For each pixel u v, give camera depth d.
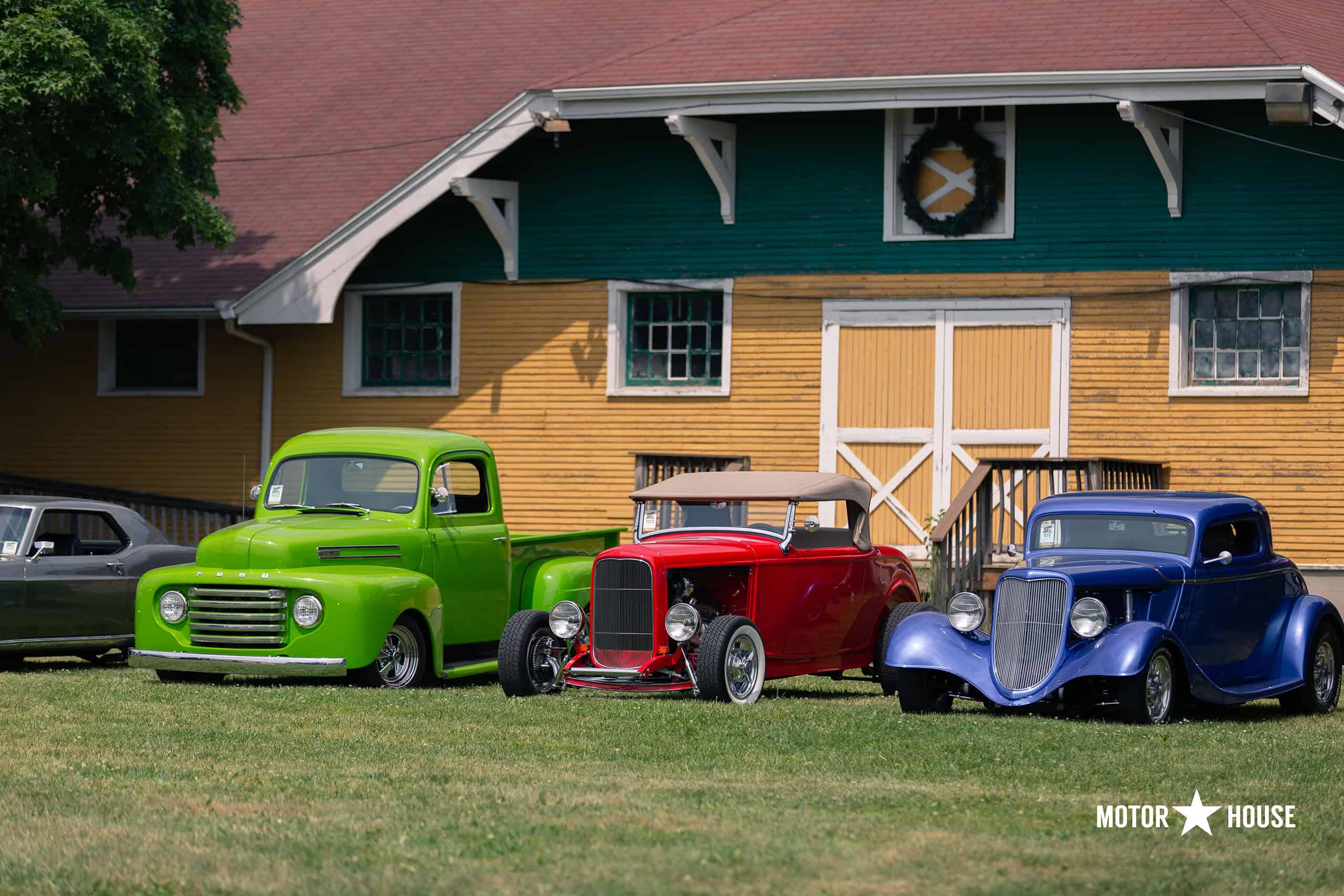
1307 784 12.35
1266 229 25.89
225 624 18.03
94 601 20.06
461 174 28.61
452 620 19.27
